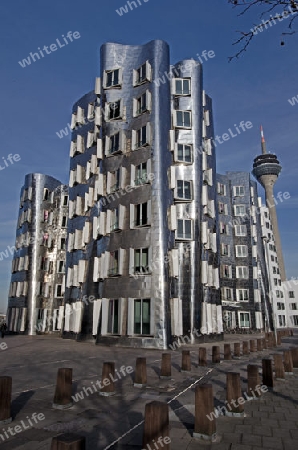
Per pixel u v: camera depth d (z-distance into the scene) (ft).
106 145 89.56
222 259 145.07
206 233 94.68
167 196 80.43
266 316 149.89
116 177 86.69
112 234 82.69
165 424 15.26
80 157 110.83
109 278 79.92
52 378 35.60
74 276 97.14
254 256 150.82
